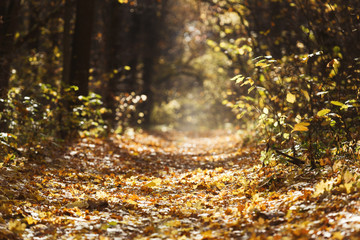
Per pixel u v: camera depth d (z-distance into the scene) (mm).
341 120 8336
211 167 11883
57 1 20750
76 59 16812
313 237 4793
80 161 11578
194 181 9688
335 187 6156
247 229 5496
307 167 8000
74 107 15102
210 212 6723
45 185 8477
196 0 23422
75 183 9148
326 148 8336
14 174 8602
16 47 17469
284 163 8758
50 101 15977
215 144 19688
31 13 20609
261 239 4984
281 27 15594
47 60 18250
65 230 5949
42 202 7301
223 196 7910
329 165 7660
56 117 14844
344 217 5086
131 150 15273
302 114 10227
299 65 11539
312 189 6637
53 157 11336
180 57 51656
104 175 10312
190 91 51000
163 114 45438
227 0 17438
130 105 22500
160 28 38812
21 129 11656
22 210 6547
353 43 10758
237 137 20188
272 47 15672
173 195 8344
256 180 8406
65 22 16578
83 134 15375
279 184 7766
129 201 7570
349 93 9359
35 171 9453
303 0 12062
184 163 13305
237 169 10445
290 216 5672
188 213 6754
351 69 9703
